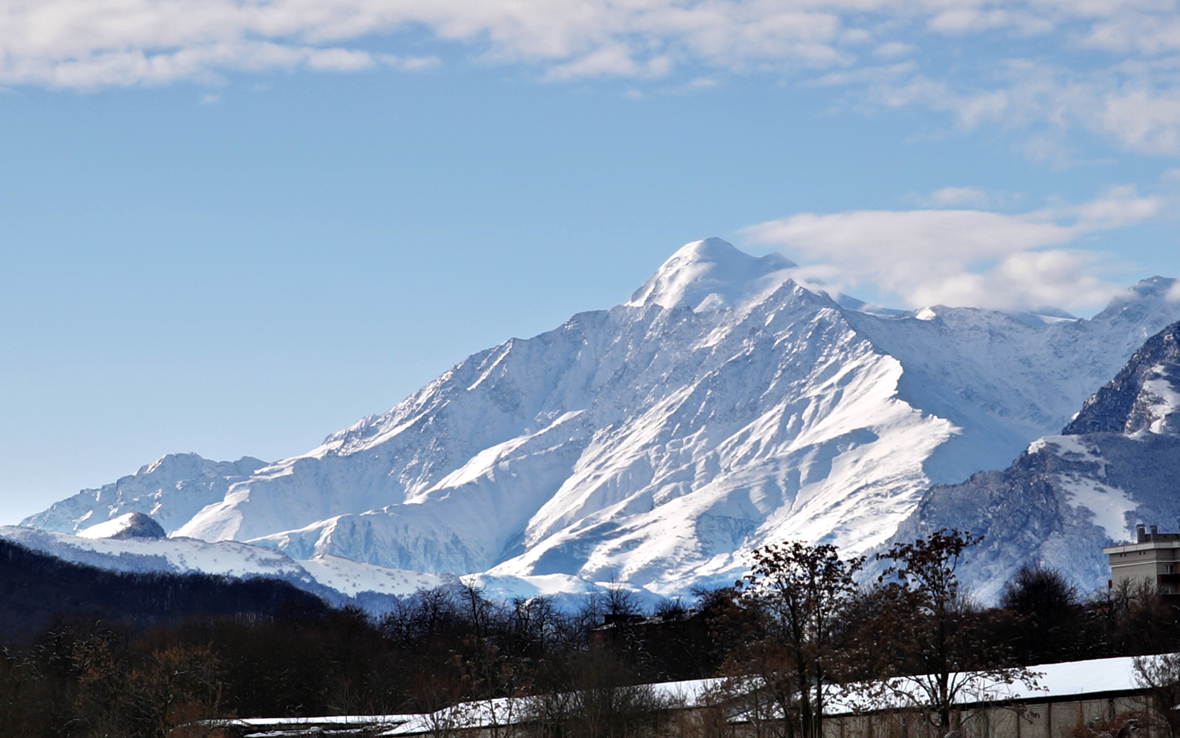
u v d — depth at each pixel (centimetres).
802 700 15612
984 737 17938
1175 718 15950
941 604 15350
